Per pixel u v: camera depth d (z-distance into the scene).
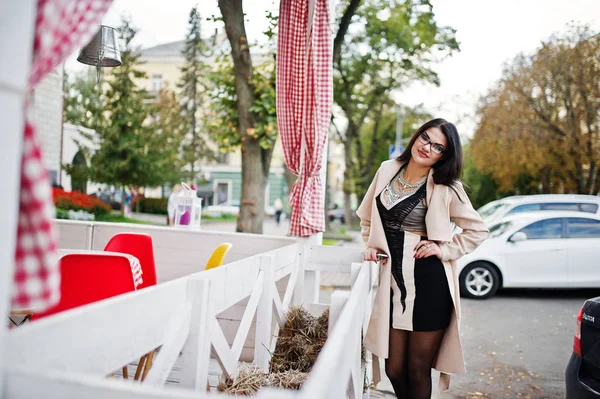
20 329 1.13
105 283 2.77
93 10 1.16
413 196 2.97
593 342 3.15
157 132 23.19
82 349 1.31
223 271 2.27
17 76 0.93
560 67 18.00
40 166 1.09
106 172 21.75
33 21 0.97
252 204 9.46
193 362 1.92
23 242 1.07
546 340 6.43
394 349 3.06
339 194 57.12
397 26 18.72
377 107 28.05
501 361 5.58
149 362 2.36
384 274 3.02
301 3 4.25
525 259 8.82
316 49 4.06
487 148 21.77
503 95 20.27
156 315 1.69
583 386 3.14
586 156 18.45
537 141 19.25
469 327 7.03
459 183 2.96
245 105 9.16
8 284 0.94
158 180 22.84
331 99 4.14
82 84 21.53
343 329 1.45
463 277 9.00
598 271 8.73
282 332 3.31
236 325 4.65
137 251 4.22
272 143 9.55
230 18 8.83
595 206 9.33
